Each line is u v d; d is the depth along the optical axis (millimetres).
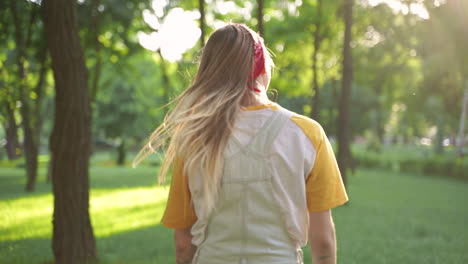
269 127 1290
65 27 4965
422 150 44656
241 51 1354
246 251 1255
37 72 14164
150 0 15438
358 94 46938
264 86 1438
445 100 29641
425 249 6965
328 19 15250
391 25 19969
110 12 14266
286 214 1253
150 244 7094
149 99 40562
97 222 9359
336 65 22938
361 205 12727
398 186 19891
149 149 1401
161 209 11500
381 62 25172
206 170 1281
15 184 17484
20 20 10938
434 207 12992
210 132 1295
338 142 12727
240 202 1268
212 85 1350
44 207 10297
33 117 14562
